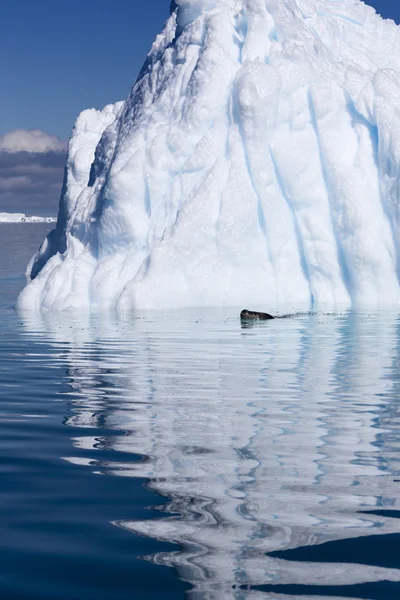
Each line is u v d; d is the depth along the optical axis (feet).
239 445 35.14
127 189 117.80
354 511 25.73
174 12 142.51
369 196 114.73
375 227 113.29
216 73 120.98
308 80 120.16
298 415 42.11
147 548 22.57
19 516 25.39
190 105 120.67
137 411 43.60
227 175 115.55
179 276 111.86
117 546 22.75
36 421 41.14
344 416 41.86
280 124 118.21
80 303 114.62
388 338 79.00
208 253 113.39
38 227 577.02
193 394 48.98
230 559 21.77
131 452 34.06
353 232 113.09
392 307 109.19
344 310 105.91
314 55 126.31
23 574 20.89
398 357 65.82
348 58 138.31
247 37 124.57
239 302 113.19
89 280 117.29
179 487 28.60
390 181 113.91
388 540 23.12
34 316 105.40
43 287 118.83
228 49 124.47
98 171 138.62
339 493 27.78
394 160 113.50
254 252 115.03
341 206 114.01
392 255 113.70
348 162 116.67
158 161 118.32
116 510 25.95
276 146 116.88
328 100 117.91
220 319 97.25
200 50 127.13
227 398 47.55
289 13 128.47
